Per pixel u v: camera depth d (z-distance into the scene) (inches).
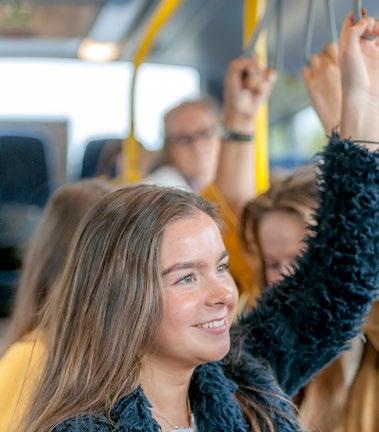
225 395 68.1
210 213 67.6
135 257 63.4
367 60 77.4
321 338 77.4
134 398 62.9
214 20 192.4
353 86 76.9
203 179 169.2
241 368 73.2
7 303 237.9
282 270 96.1
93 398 63.1
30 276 91.4
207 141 168.6
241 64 119.1
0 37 191.2
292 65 220.5
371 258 75.2
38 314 82.0
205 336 63.7
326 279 76.4
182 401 67.4
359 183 74.5
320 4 163.8
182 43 215.9
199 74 244.7
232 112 121.9
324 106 94.0
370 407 88.0
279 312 79.0
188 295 63.4
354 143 75.5
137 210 64.7
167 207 64.7
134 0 163.6
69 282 66.0
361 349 89.9
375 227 74.6
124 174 176.9
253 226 98.2
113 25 182.5
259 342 78.3
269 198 97.4
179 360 64.4
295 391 80.6
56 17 176.4
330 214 76.4
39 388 65.4
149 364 65.2
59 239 91.0
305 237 84.2
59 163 281.6
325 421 88.6
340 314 76.1
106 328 63.6
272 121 254.5
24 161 273.3
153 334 63.4
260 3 132.4
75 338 64.6
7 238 255.0
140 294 62.9
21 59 206.1
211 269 64.6
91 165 272.4
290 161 237.6
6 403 77.9
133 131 167.6
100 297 63.9
